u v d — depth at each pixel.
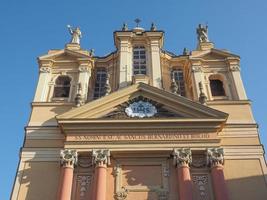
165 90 28.67
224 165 24.42
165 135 24.98
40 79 29.47
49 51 31.11
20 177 24.05
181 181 23.11
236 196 23.12
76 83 29.52
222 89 29.52
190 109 25.92
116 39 32.50
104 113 26.11
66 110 27.50
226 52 30.80
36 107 27.69
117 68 31.11
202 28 33.50
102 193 22.75
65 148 24.42
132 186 23.55
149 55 31.28
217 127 25.17
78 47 32.09
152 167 24.28
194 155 24.58
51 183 23.80
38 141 25.67
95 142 24.67
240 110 27.41
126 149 24.41
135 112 26.25
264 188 23.41
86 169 24.27
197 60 30.34
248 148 25.20
